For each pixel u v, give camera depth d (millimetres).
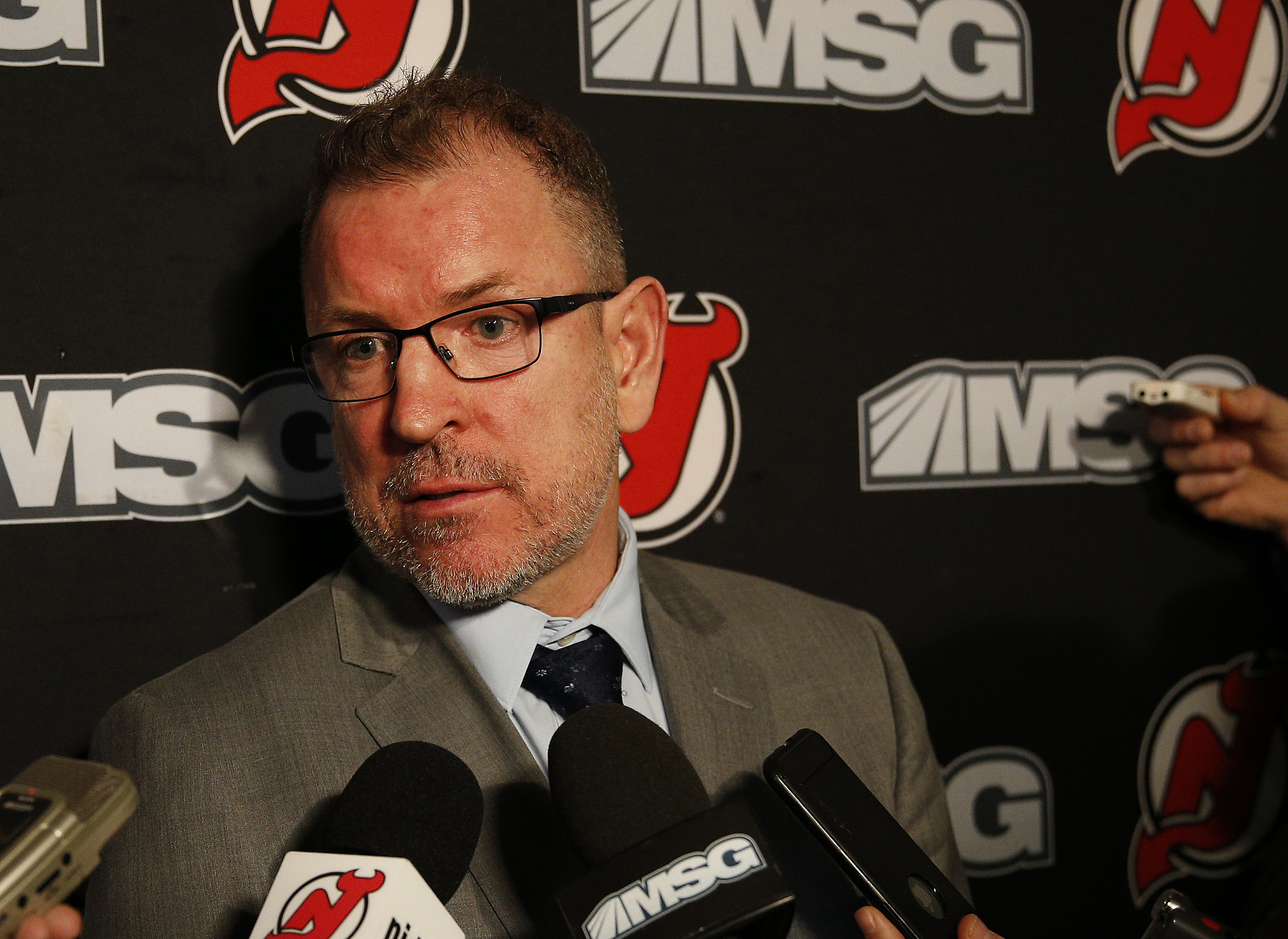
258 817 1016
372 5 1423
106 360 1335
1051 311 1730
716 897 732
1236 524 1770
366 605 1188
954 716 1684
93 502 1332
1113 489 1764
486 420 1040
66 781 733
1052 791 1724
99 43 1325
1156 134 1772
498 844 1025
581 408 1110
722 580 1434
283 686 1091
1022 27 1707
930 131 1672
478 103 1110
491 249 1043
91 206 1326
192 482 1371
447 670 1107
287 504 1409
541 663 1154
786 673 1309
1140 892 1761
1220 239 1807
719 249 1576
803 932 1119
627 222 1533
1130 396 1767
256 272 1390
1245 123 1811
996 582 1709
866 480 1651
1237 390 1695
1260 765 1818
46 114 1307
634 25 1530
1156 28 1766
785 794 962
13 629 1301
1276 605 1829
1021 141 1713
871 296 1648
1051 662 1729
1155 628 1780
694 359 1570
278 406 1402
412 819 833
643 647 1235
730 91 1577
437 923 745
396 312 1031
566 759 883
